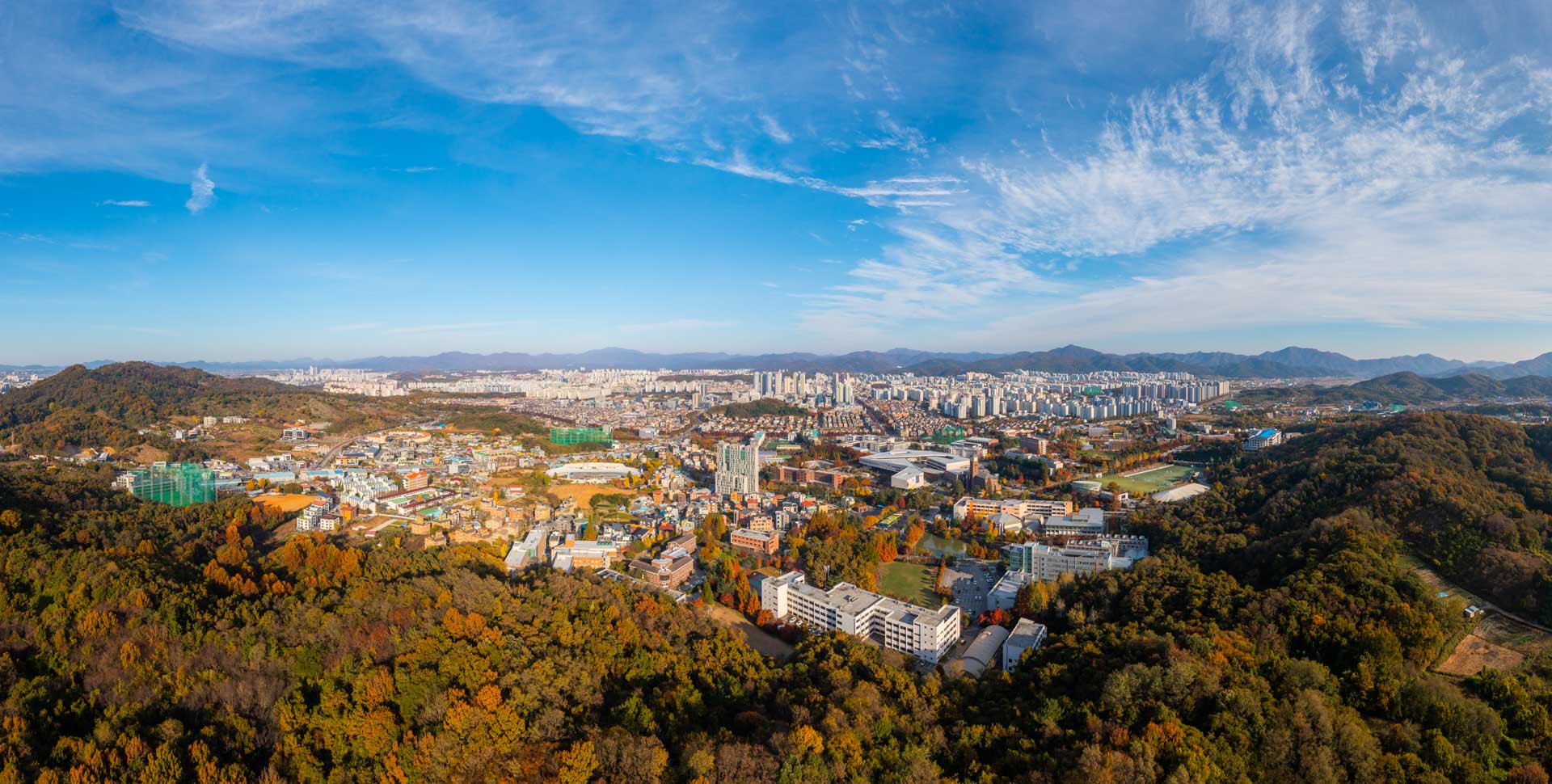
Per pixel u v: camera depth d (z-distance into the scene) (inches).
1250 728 5049.2
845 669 6801.2
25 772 4830.2
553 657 6304.1
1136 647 6574.8
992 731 5511.8
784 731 5541.3
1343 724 4997.5
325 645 6678.2
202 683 6195.9
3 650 6053.2
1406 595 6983.3
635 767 4968.0
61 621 6422.2
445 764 5078.7
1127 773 4527.6
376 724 5492.1
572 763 4867.1
